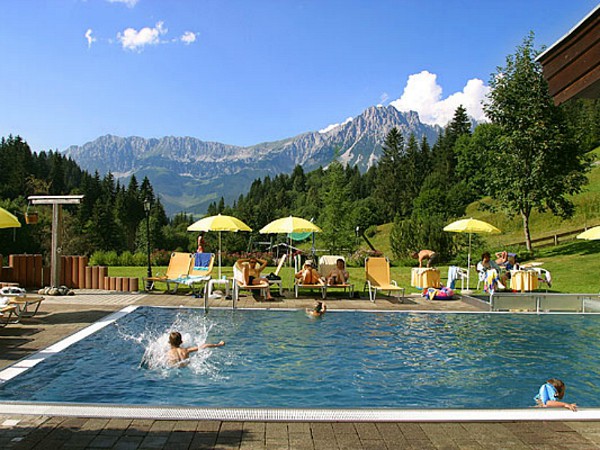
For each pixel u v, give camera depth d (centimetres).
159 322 941
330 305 1180
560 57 374
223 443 373
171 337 724
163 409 440
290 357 715
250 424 411
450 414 438
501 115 2533
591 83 346
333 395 555
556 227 4341
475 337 862
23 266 1416
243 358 706
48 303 1139
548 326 966
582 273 1833
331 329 912
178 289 1416
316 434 393
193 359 695
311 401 534
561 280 1723
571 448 371
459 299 1320
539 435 396
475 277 1903
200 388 571
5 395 524
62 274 1405
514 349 779
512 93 2483
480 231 1502
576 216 4281
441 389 581
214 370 645
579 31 349
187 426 405
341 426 410
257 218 9281
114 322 928
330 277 1360
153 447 364
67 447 362
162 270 1972
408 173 8400
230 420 419
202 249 1512
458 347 789
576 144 2505
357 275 1895
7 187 7519
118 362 664
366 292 1427
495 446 374
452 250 2559
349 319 1012
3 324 887
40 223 4016
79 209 7256
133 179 11150
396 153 8856
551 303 1143
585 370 668
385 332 895
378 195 8675
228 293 1304
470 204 6775
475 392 572
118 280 1367
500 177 2636
